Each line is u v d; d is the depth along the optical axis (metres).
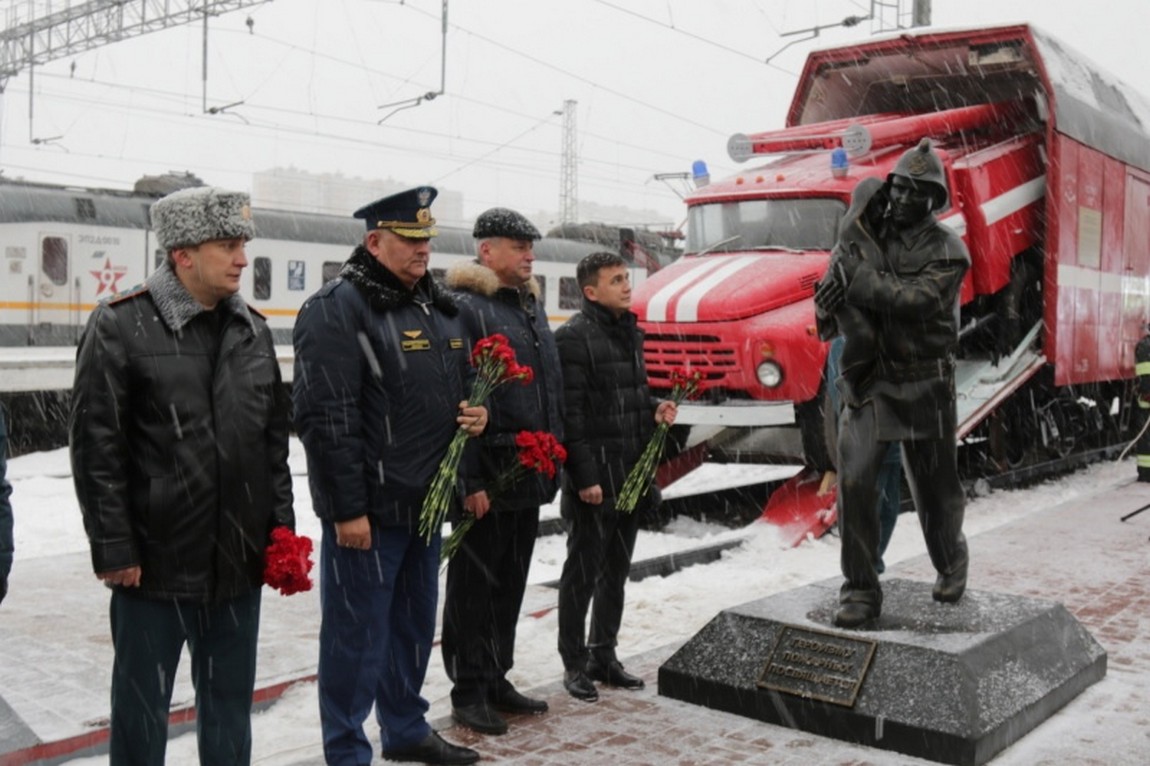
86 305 17.30
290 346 19.62
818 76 12.28
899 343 4.94
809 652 4.83
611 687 5.27
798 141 11.52
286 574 3.48
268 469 3.59
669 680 5.10
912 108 12.79
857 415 5.04
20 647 5.73
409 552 4.32
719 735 4.64
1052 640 5.09
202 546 3.42
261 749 4.67
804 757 4.40
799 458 10.30
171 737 4.82
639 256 24.73
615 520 5.16
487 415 4.40
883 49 11.77
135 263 17.97
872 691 4.57
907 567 7.73
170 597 3.40
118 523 3.32
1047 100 11.49
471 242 22.88
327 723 4.09
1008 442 12.78
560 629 5.16
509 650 4.81
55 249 16.95
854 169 10.73
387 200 4.10
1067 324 12.12
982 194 10.94
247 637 3.59
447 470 4.16
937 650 4.57
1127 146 13.73
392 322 4.11
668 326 9.84
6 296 16.41
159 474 3.38
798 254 10.34
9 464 14.40
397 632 4.34
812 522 9.16
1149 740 4.57
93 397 3.31
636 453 5.17
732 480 12.61
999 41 11.35
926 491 5.25
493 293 4.76
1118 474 14.12
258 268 19.14
